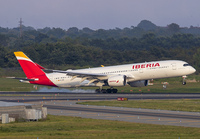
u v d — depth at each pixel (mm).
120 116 118375
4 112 104812
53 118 113375
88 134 84062
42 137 79938
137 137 79938
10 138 78812
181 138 78750
